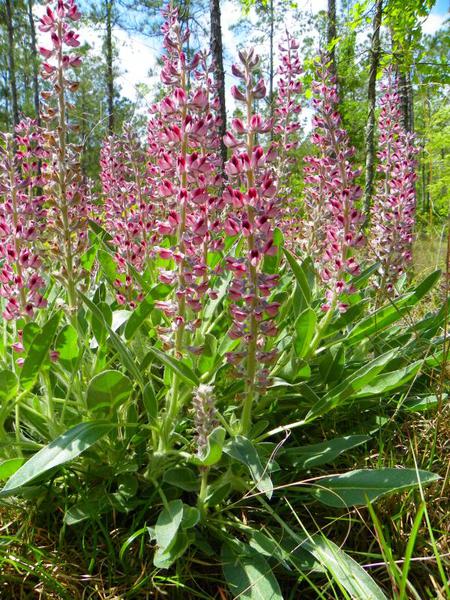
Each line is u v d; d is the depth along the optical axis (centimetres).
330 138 68
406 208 75
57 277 57
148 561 46
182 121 47
